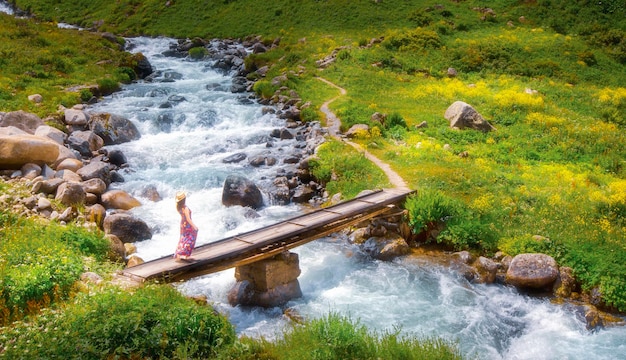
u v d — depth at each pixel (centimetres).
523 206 1941
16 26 4481
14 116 2386
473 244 1744
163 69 4338
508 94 3472
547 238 1689
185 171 2341
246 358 1036
